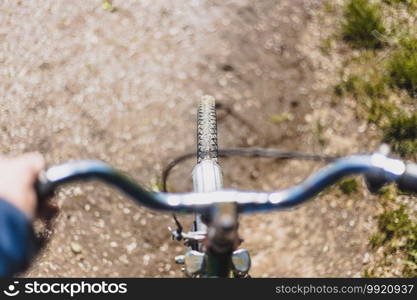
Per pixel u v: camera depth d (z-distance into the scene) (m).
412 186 1.73
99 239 4.23
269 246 4.28
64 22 4.94
